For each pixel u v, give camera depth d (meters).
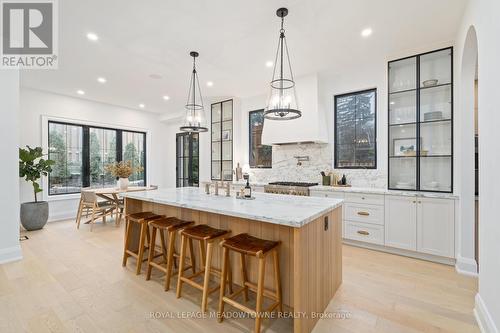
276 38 3.08
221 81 4.62
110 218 5.57
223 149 6.17
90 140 5.95
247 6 2.46
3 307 2.11
